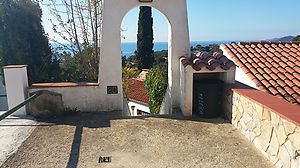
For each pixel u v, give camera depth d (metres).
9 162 4.09
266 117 4.06
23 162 4.10
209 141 4.82
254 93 5.01
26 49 8.85
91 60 9.64
